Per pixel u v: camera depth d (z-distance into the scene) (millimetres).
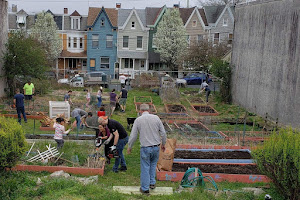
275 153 7219
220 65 24672
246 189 8258
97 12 45250
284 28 17375
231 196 7637
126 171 10023
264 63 19594
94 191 7285
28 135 13508
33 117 17547
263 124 17781
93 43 44562
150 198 7148
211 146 12750
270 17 18953
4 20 21875
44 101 21719
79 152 11086
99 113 14820
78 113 14547
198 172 8516
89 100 20688
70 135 13711
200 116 19969
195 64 36812
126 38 44625
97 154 10180
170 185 8875
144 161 7402
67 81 31453
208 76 35531
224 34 45344
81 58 46594
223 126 17734
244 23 22719
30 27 46156
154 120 7309
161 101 24797
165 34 42406
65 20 46094
